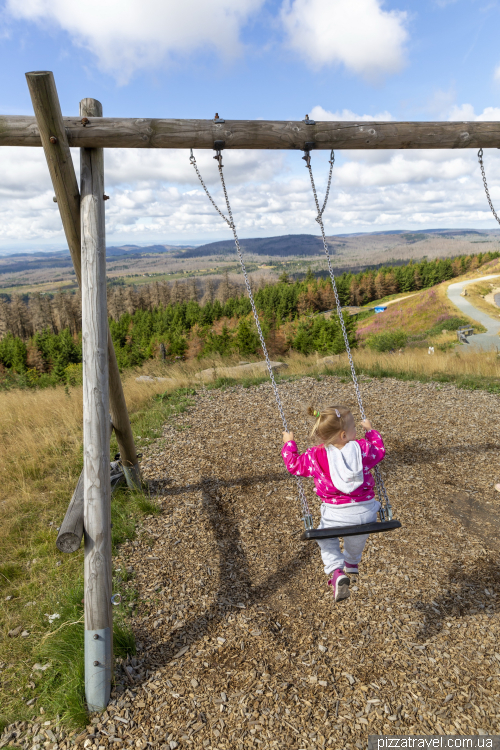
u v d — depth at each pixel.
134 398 9.00
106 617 2.62
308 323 34.16
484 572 3.58
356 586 3.46
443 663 2.71
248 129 3.31
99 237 2.99
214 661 2.80
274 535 4.23
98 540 2.66
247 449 6.25
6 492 5.16
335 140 3.51
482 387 9.24
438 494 4.91
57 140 2.79
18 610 3.35
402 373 10.80
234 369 13.30
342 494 2.60
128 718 2.45
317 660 2.79
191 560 3.84
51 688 2.68
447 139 3.72
